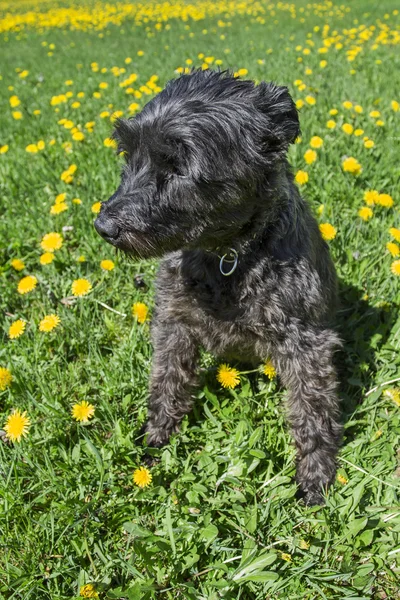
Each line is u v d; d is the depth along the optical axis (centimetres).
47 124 219
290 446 102
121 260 132
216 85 90
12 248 139
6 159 182
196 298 97
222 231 91
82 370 113
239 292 95
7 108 262
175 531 87
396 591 87
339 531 91
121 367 112
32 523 91
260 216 93
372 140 168
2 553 89
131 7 697
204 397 111
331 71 261
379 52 306
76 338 117
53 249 124
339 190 147
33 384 108
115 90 255
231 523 90
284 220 95
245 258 94
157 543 85
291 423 102
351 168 143
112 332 119
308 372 98
